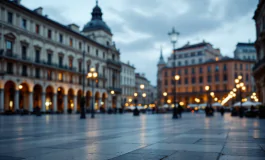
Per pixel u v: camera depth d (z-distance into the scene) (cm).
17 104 4969
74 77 6712
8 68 4859
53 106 5941
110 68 8438
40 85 5569
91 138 955
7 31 4847
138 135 1062
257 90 5181
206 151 654
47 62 5822
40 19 5662
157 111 6638
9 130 1334
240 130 1307
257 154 611
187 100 10575
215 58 11244
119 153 629
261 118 2967
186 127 1550
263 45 4506
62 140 898
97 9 8588
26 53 5294
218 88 9962
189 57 10788
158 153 626
